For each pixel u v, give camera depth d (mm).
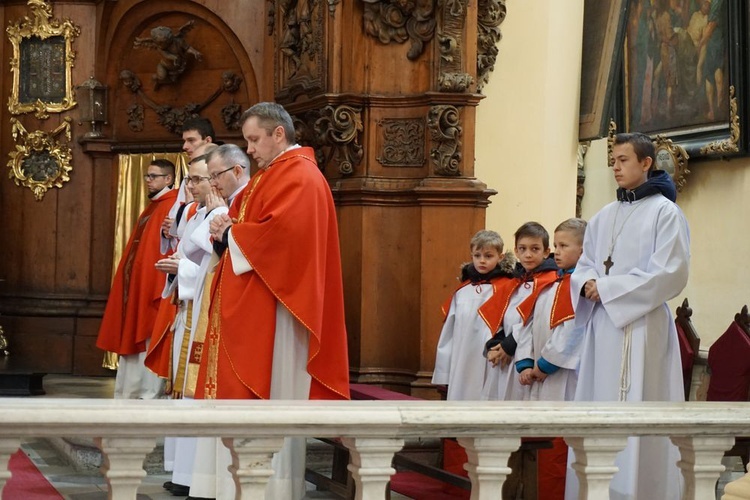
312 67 10109
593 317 5945
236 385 5738
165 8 12328
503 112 10742
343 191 9750
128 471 3404
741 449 6332
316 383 5934
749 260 11875
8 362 12008
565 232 6461
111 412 3303
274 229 5758
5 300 12992
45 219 12977
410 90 9844
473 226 9633
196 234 6965
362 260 9688
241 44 11984
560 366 6230
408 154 9797
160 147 12562
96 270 12938
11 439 3244
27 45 13023
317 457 8508
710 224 12539
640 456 5578
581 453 3867
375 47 9844
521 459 5789
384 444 3604
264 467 3537
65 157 12938
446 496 6824
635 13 13711
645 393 5719
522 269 7875
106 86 12789
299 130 10367
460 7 9555
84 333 12773
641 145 5836
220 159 6871
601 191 15688
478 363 7859
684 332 7773
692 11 12500
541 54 10867
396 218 9781
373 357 9719
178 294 7434
